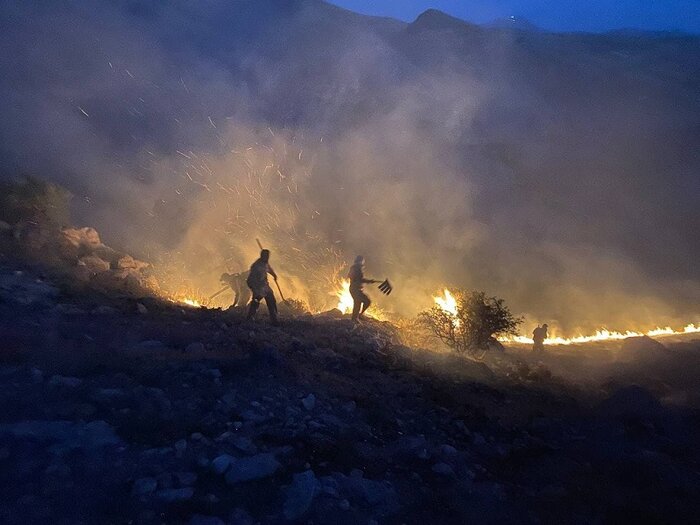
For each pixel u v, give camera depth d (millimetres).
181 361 7406
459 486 5766
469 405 8375
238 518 4430
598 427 8203
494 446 7133
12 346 6887
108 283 12312
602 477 6535
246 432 5871
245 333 9727
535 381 11125
